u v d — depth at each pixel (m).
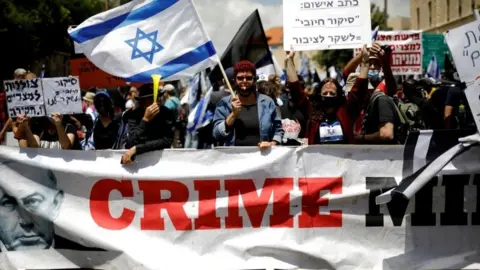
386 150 6.27
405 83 9.73
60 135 6.93
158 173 6.38
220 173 6.36
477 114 5.99
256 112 6.80
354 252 6.28
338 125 6.86
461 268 6.24
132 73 6.73
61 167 6.46
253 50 11.88
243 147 6.36
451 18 42.38
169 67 6.76
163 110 6.55
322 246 6.30
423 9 49.28
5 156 6.52
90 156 6.46
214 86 13.55
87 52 6.74
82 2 28.52
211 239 6.37
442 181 6.25
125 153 6.39
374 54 7.25
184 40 6.78
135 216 6.41
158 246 6.37
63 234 6.46
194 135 15.73
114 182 6.42
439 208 6.27
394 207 6.28
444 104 9.80
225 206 6.36
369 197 6.29
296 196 6.32
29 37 25.02
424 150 6.21
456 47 6.03
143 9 6.77
